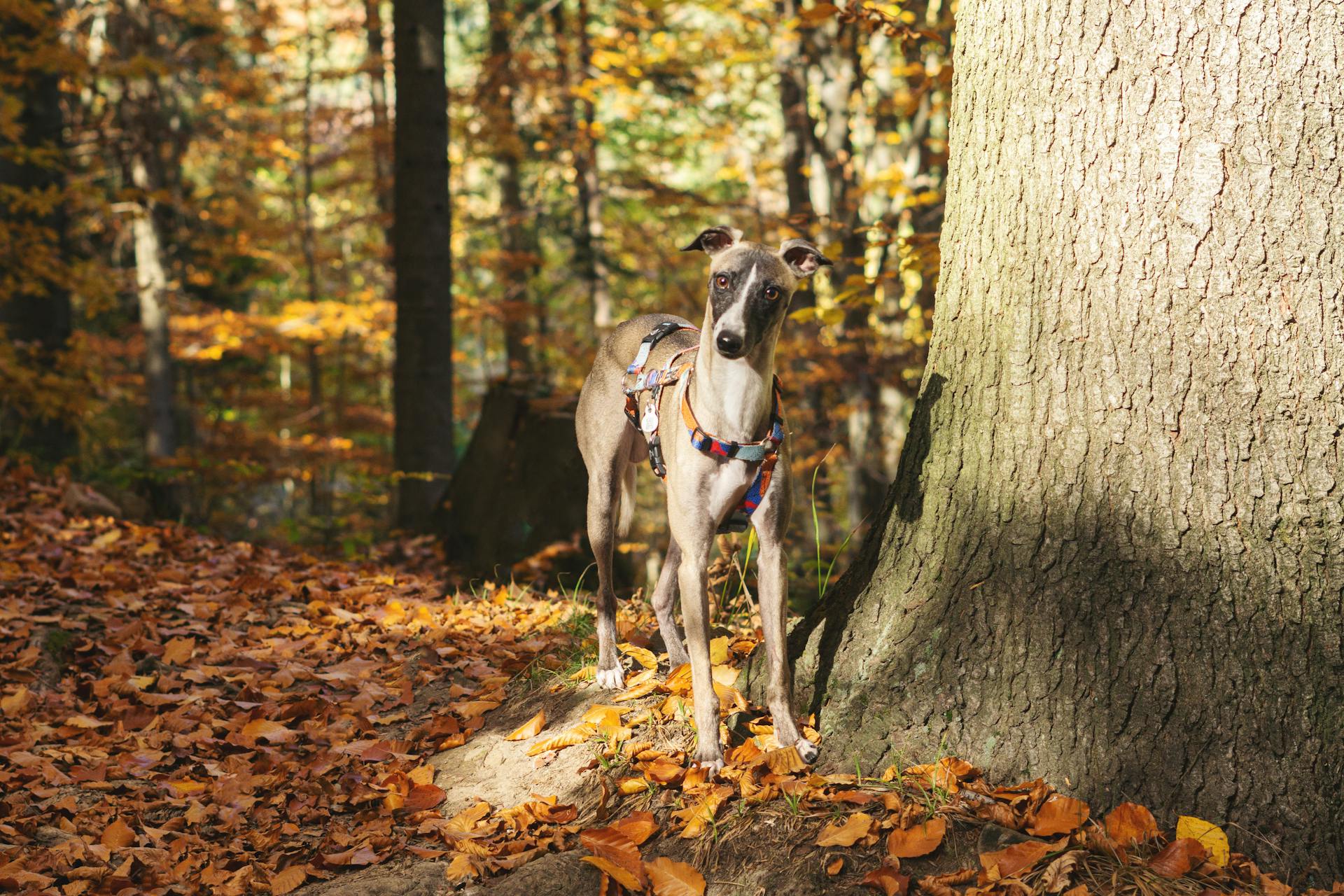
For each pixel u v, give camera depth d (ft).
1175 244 9.82
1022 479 10.52
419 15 30.22
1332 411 9.54
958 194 11.42
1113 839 9.21
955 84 11.54
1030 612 10.32
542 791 11.95
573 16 49.14
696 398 10.93
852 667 11.27
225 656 16.83
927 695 10.68
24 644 16.49
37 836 11.66
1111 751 9.79
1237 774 9.39
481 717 14.24
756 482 10.95
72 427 35.12
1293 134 9.52
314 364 58.08
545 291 68.44
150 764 13.51
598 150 58.90
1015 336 10.61
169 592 19.52
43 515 23.36
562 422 25.71
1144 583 9.90
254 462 49.96
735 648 13.73
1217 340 9.73
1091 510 10.16
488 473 26.99
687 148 56.39
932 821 9.46
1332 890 8.81
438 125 30.78
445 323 31.24
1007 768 10.20
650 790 11.00
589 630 16.07
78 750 13.61
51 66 33.37
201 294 64.59
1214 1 9.61
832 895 9.12
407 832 11.78
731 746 11.35
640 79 46.60
